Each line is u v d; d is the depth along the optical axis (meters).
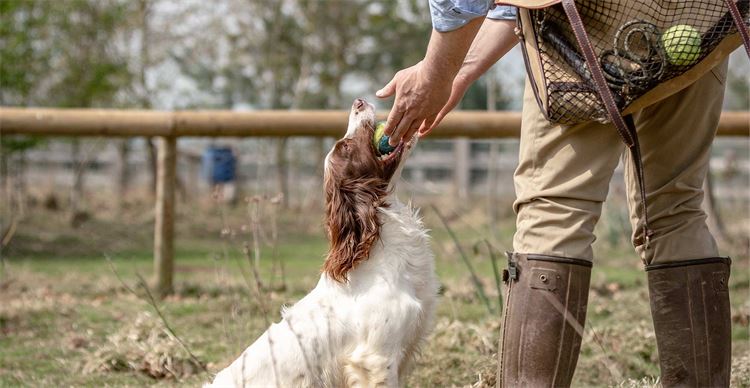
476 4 2.46
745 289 5.84
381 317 2.89
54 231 9.61
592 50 2.34
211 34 15.51
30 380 3.79
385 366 2.89
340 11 15.76
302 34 16.16
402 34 16.03
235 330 4.51
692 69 2.45
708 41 2.39
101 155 17.61
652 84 2.42
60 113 5.50
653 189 2.82
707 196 8.70
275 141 15.20
